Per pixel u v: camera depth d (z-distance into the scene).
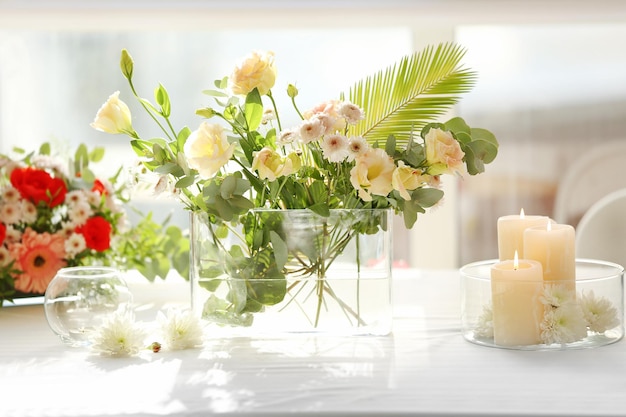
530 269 1.55
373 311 1.61
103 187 1.95
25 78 3.02
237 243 1.59
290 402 1.37
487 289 1.58
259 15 2.68
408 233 2.99
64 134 3.04
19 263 1.83
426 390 1.40
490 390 1.40
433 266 2.81
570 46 2.91
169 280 2.10
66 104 3.04
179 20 2.70
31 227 1.88
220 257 1.60
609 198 2.30
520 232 1.67
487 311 1.58
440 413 1.33
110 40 3.00
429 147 1.56
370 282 1.61
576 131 2.94
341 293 1.60
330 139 1.53
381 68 2.93
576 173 2.95
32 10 2.67
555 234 1.58
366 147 1.54
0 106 3.03
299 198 1.61
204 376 1.46
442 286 1.99
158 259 1.99
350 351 1.56
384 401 1.36
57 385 1.44
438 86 1.72
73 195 1.89
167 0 2.67
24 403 1.38
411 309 1.80
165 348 1.59
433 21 2.69
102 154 2.06
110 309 1.59
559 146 2.95
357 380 1.44
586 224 2.29
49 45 3.01
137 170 1.65
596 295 1.58
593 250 2.28
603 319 1.57
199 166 1.52
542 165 2.96
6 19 2.67
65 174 1.94
